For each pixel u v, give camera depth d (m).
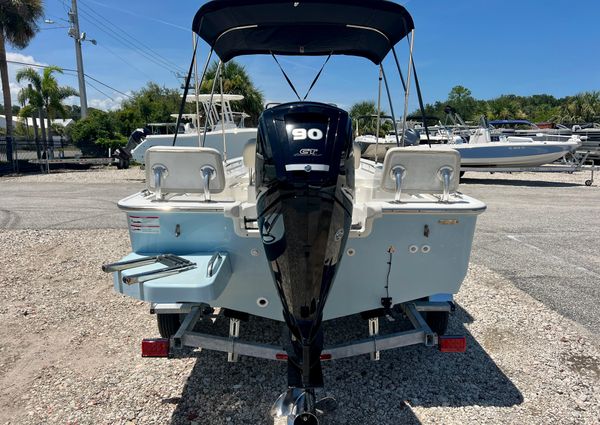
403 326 3.34
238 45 3.66
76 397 2.47
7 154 17.16
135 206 2.34
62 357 2.90
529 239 6.18
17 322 3.39
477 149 12.73
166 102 32.47
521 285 4.29
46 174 15.84
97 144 25.28
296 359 1.92
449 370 2.78
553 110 42.56
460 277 2.55
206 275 2.09
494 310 3.66
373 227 2.39
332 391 2.55
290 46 3.71
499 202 9.53
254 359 2.90
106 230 6.46
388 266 2.47
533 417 2.32
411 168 2.39
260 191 2.04
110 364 2.83
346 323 3.41
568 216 7.91
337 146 1.97
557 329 3.32
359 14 2.91
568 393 2.53
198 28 2.83
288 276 1.87
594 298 3.96
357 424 2.27
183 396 2.49
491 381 2.66
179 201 2.45
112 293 4.00
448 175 2.40
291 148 1.94
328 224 1.89
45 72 20.88
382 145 6.16
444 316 2.94
